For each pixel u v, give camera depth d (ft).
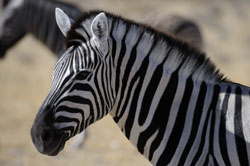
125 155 62.64
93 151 64.03
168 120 27.73
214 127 26.68
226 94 27.25
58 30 64.03
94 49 26.84
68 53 27.09
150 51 28.25
